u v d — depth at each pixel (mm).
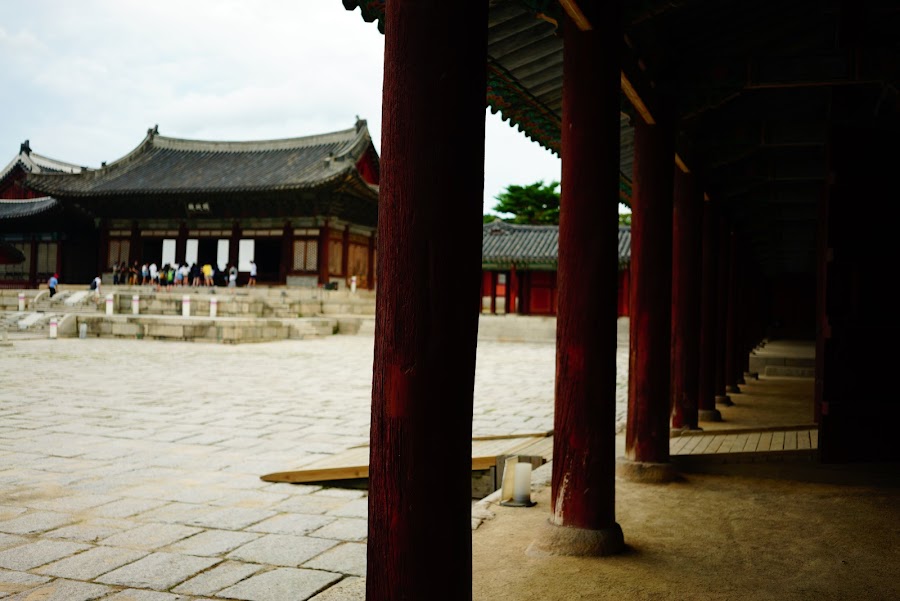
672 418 9914
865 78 6520
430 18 2607
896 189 7270
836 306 7227
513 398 15445
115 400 13336
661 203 6988
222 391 15148
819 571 4711
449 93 2611
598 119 4969
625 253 40188
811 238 18922
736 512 6133
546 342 35594
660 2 5316
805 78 6621
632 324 7246
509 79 7113
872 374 7281
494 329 36969
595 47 4965
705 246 11578
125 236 48188
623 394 16406
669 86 6820
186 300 32656
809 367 20984
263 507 6578
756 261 24547
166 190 44125
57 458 8477
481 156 2725
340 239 46312
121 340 28953
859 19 6484
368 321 36969
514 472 6414
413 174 2605
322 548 5391
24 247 52719
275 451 9234
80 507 6426
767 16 6977
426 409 2600
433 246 2598
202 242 49719
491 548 5164
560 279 5141
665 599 4242
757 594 4320
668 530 5617
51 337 28500
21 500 6605
